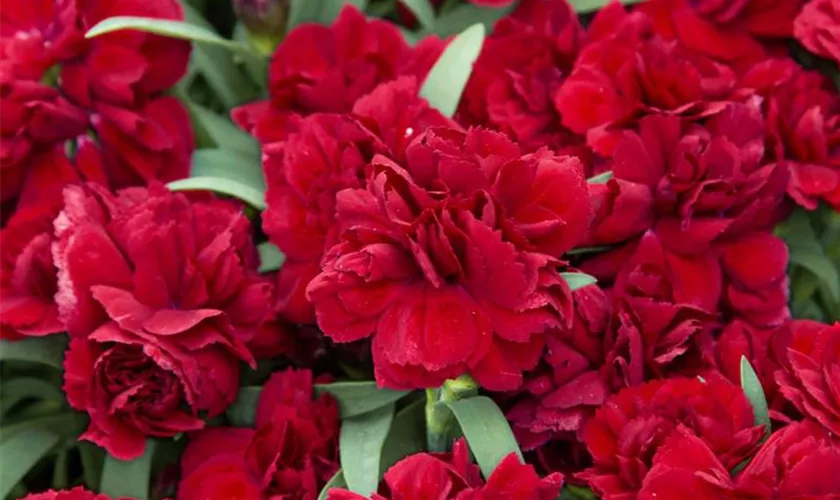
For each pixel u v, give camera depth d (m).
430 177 0.38
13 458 0.42
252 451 0.41
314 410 0.41
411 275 0.38
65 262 0.40
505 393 0.41
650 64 0.43
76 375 0.40
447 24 0.48
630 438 0.39
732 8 0.45
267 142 0.44
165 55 0.44
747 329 0.42
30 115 0.42
